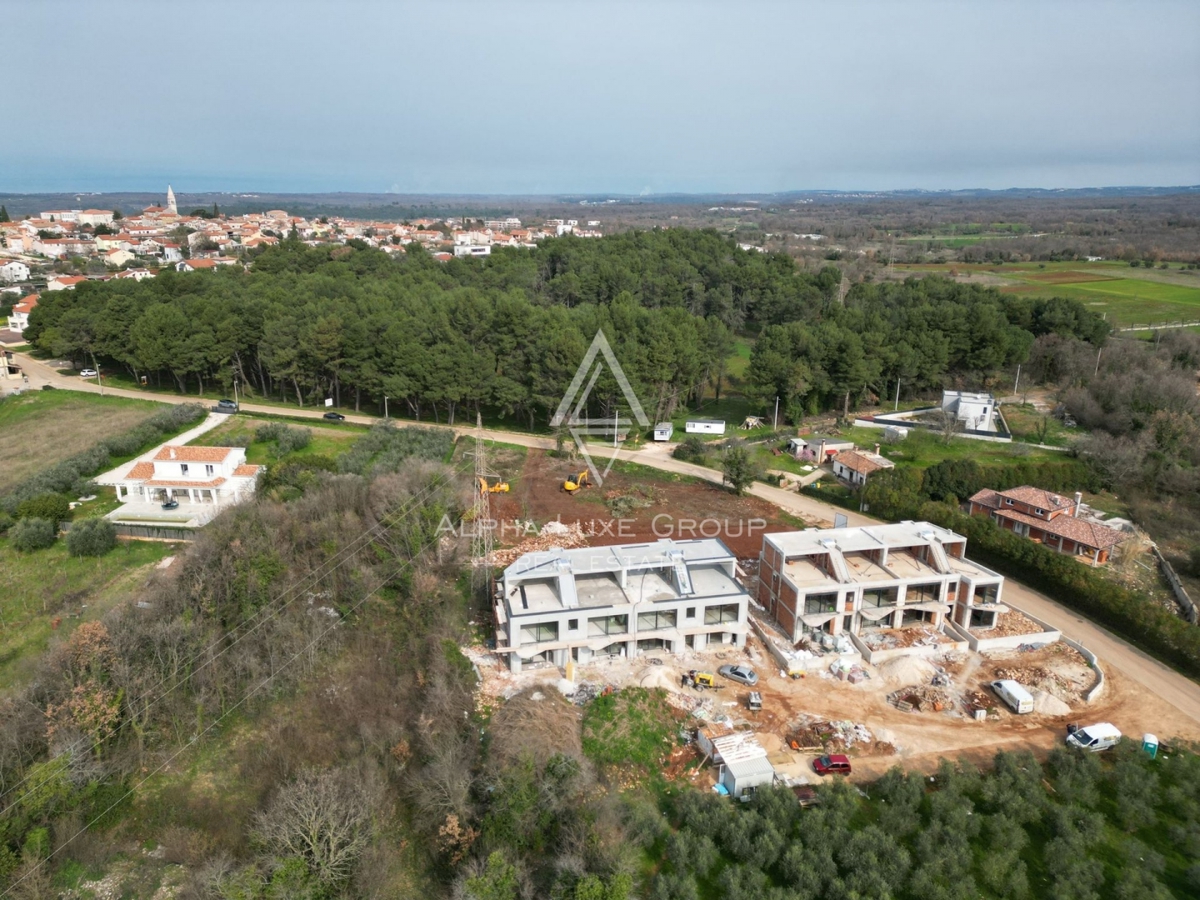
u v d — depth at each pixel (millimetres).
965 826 38094
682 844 36656
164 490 76438
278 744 44406
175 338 111188
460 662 49844
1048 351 121125
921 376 114062
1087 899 34156
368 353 106250
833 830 37406
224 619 52125
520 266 167875
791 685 50094
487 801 38969
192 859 37531
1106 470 83875
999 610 55906
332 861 35281
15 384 119000
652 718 46750
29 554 66000
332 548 60625
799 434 102750
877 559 58062
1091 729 44906
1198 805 39906
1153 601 59688
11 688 47531
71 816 38812
